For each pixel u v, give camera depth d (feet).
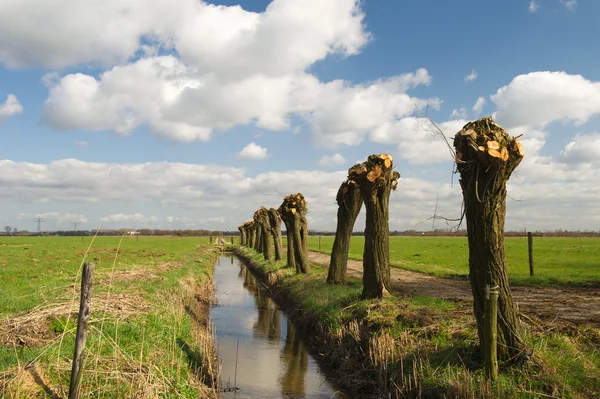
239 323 58.39
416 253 165.78
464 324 31.48
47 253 127.34
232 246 272.31
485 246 24.30
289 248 93.40
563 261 117.91
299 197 83.66
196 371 31.94
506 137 24.30
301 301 58.34
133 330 32.35
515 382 22.70
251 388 33.76
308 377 36.42
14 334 27.81
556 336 27.45
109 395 22.81
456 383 23.62
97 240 293.02
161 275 67.41
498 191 24.18
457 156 24.94
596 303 43.68
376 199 44.09
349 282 60.85
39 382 22.08
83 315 20.01
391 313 36.83
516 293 51.72
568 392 21.47
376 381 30.68
